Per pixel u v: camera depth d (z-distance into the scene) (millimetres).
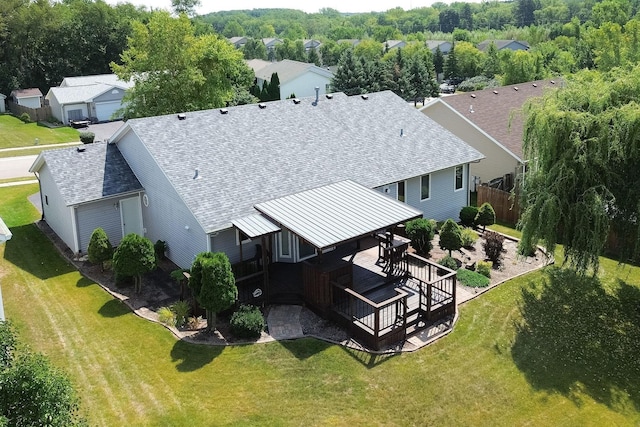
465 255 21766
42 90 76188
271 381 13836
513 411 13023
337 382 13812
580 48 68312
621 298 18547
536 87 38125
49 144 47469
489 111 32469
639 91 16484
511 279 19797
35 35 74625
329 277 16500
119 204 22203
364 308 16703
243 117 23422
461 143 26625
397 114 27500
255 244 19625
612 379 14359
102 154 23078
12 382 8234
